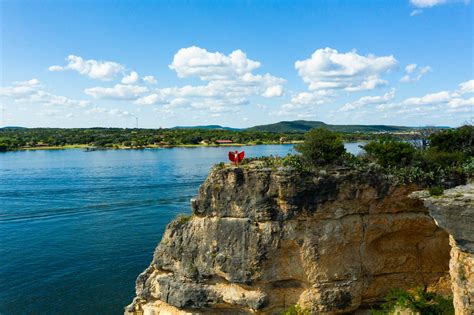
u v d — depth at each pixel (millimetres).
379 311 29422
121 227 69688
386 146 30703
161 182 115875
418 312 28422
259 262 29031
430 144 35250
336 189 29156
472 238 21484
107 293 44594
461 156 31188
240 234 29547
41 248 58906
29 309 41062
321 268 29156
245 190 29578
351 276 29609
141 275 33219
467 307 21484
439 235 30484
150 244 60406
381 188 29562
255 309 29188
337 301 29266
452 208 21875
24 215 78312
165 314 32250
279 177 28578
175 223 32406
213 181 30422
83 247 59219
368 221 29844
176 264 31672
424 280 31156
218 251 30188
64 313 40375
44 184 113438
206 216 30859
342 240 29344
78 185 111500
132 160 179125
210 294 30469
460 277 21859
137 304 33625
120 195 97188
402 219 29984
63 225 71312
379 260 30672
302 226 29094
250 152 176125
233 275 29562
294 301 29672
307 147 30156
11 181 118688
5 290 45125
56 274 49469
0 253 56781
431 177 29516
